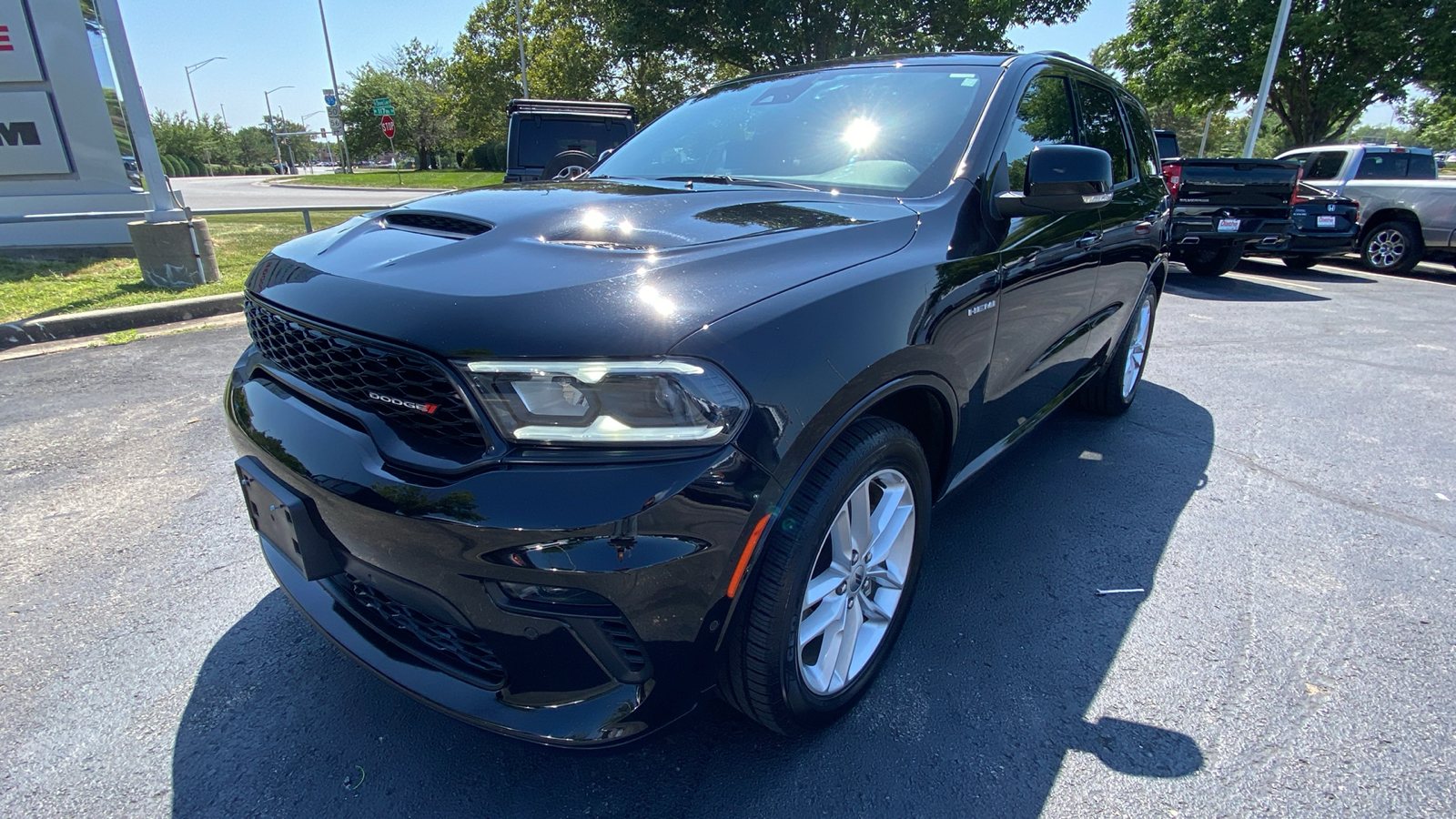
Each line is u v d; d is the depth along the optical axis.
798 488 1.63
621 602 1.41
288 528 1.71
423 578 1.50
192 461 3.62
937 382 2.03
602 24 25.69
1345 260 11.93
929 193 2.31
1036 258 2.54
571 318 1.44
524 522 1.37
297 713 2.06
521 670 1.51
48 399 4.44
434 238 1.88
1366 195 10.75
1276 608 2.55
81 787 1.81
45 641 2.33
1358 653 2.32
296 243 2.15
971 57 2.90
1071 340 3.13
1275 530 3.10
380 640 1.77
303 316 1.70
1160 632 2.42
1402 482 3.56
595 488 1.37
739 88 3.31
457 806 1.78
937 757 1.92
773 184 2.55
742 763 1.91
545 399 1.39
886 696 2.13
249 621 2.44
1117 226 3.30
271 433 1.76
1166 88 19.41
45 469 3.52
